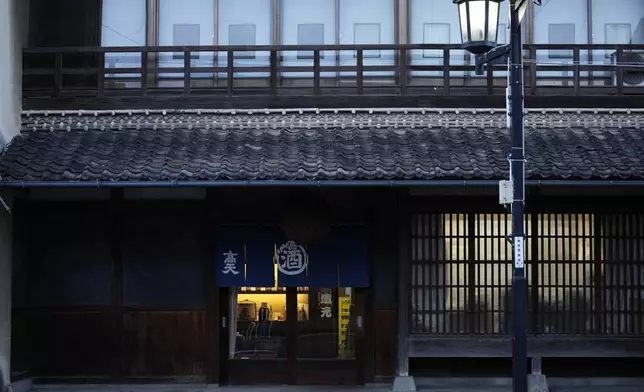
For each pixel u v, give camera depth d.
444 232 13.88
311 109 13.41
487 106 13.43
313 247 13.96
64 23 14.41
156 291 14.19
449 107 13.42
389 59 14.47
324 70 13.62
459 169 12.04
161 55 14.50
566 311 13.76
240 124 13.48
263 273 13.94
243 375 14.29
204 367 14.11
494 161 12.30
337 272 13.92
